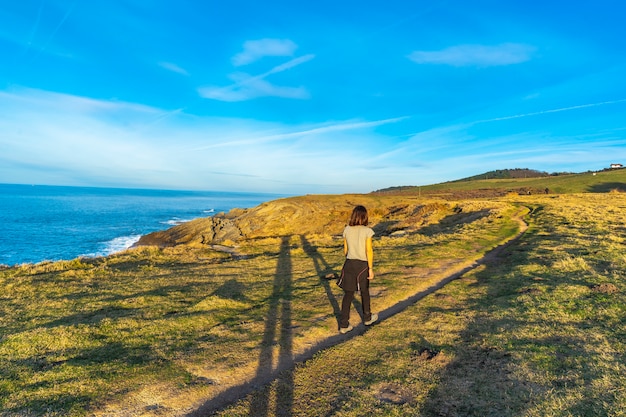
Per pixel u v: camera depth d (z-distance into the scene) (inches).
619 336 204.2
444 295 329.1
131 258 658.8
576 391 150.9
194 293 363.6
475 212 1454.2
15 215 3211.1
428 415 146.1
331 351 212.1
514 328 230.1
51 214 3432.6
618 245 490.0
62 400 154.9
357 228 250.4
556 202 1524.4
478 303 298.0
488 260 502.0
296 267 524.7
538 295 296.5
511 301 290.2
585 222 832.3
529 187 3683.6
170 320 265.1
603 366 169.9
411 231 1141.1
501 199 2166.6
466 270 450.6
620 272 344.2
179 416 150.5
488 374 175.6
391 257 541.3
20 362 192.1
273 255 693.9
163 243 1620.3
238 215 1903.3
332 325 260.4
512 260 477.1
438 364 190.5
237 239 1541.6
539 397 149.8
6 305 315.9
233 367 192.1
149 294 355.9
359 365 194.2
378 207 1984.5
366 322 260.5
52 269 522.9
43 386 165.9
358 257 247.1
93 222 2829.7
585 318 238.4
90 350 210.2
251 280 434.9
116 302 323.6
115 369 184.7
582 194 2116.1
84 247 1640.0
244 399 162.4
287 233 1600.6
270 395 166.4
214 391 170.4
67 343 218.4
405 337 231.3
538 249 531.5
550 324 232.1
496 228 878.4
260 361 201.2
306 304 314.8
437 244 658.8
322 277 435.8
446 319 260.7
